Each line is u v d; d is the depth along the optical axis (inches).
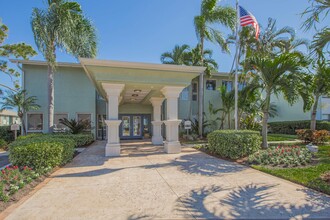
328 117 710.5
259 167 254.8
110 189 185.8
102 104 691.4
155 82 365.1
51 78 502.9
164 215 135.6
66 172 245.4
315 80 415.8
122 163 293.9
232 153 310.7
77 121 611.2
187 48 655.1
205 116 741.9
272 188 184.9
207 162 297.4
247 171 245.3
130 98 603.5
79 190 183.3
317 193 171.9
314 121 470.9
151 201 158.2
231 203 153.6
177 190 182.1
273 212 139.2
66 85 635.5
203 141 577.3
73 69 642.2
